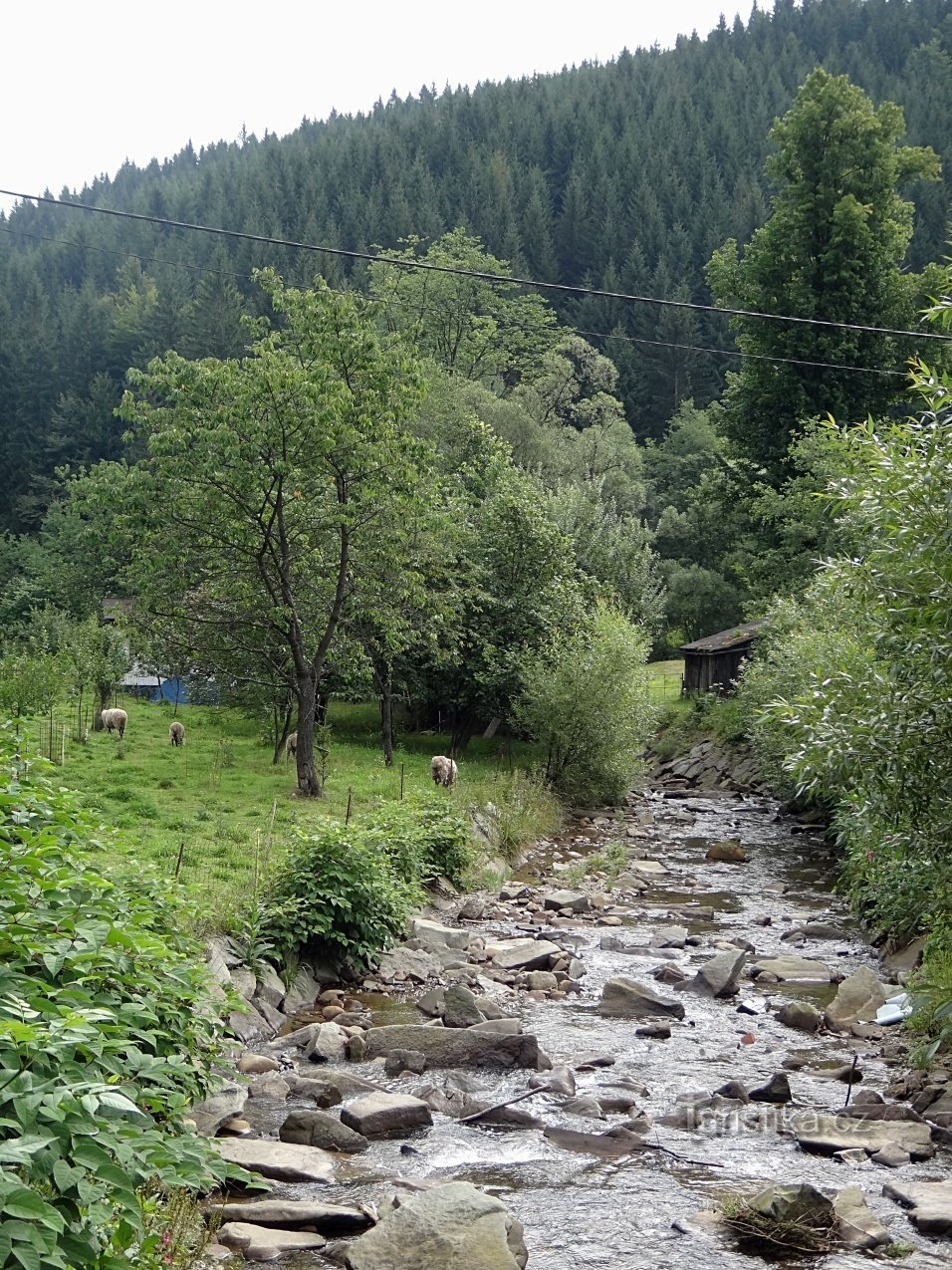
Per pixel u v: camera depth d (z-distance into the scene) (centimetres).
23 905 730
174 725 3061
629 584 4894
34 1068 544
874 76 13438
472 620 3397
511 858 2302
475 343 7531
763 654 3700
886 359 4719
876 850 1271
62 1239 475
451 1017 1241
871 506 949
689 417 9212
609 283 10775
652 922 1827
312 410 2255
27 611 6078
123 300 11162
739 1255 741
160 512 2373
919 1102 1019
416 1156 898
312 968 1376
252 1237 730
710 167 12450
